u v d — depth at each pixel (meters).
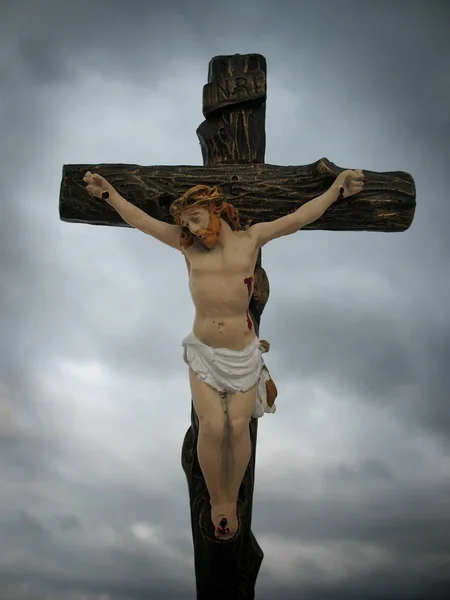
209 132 4.76
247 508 4.34
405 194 4.50
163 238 4.18
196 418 4.34
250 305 4.49
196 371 4.05
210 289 4.05
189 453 4.40
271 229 4.16
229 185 4.49
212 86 4.79
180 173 4.51
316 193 4.47
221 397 4.05
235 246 4.10
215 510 4.09
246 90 4.77
